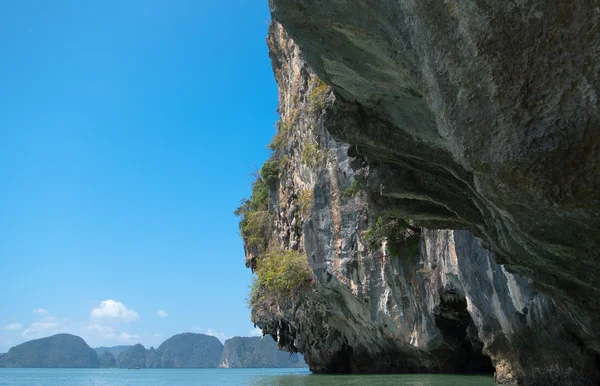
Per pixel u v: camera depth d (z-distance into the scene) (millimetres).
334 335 35281
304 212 30000
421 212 9383
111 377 77250
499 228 7707
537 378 14539
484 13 4484
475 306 17438
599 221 4676
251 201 44781
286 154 36125
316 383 22750
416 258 23203
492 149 4750
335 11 6238
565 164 4371
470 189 7609
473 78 4758
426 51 5160
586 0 3947
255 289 38906
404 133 7664
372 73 6898
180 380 49406
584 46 4047
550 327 13266
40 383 53594
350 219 26797
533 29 4266
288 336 41094
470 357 25172
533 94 4387
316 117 29188
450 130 5133
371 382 21328
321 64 7172
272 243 39125
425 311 23094
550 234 5430
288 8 6609
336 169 27219
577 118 4223
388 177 8688
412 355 27469
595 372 12625
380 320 25922
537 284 9594
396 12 5547
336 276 26906
